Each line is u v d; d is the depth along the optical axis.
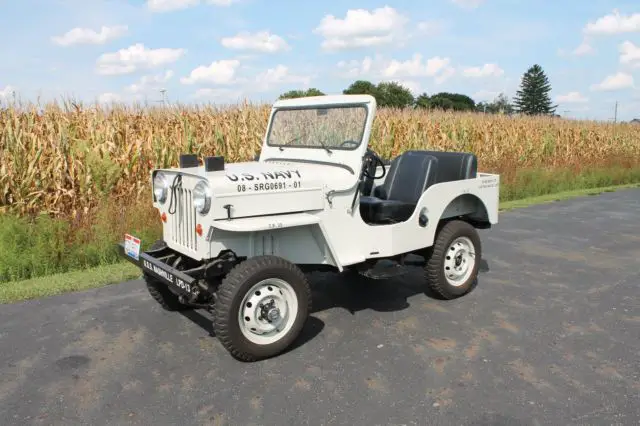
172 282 4.03
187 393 3.60
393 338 4.50
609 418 3.28
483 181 5.68
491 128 16.30
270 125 5.59
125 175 8.69
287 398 3.53
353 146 4.71
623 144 20.84
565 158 17.80
